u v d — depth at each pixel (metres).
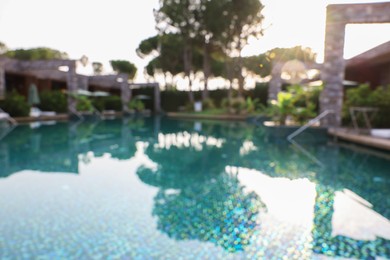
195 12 24.08
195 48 27.77
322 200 3.56
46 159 5.96
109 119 20.16
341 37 9.31
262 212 3.17
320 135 8.94
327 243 2.45
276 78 18.09
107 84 30.80
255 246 2.40
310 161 5.92
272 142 8.72
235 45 23.92
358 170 5.13
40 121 15.68
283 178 4.59
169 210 3.19
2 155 6.34
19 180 4.32
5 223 2.76
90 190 3.87
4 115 12.17
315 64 16.19
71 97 19.00
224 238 2.54
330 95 9.48
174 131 12.17
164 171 5.02
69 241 2.42
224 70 29.80
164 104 32.16
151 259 2.16
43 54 34.66
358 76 14.14
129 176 4.64
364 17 8.99
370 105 9.08
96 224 2.77
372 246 2.41
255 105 22.75
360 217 3.05
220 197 3.66
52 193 3.71
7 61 17.61
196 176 4.70
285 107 9.83
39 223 2.77
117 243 2.40
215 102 28.47
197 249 2.33
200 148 7.62
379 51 11.26
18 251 2.23
